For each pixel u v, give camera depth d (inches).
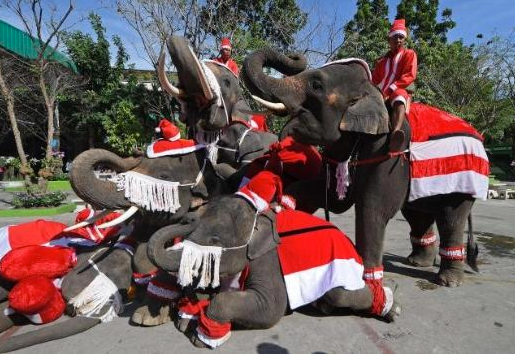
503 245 268.2
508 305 157.0
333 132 146.2
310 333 129.8
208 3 645.3
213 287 120.7
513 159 1166.3
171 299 134.0
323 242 135.3
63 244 148.7
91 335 127.7
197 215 121.0
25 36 657.6
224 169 157.5
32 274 131.7
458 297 164.7
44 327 129.7
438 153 159.5
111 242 152.1
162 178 136.9
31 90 665.6
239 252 122.0
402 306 154.6
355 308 136.9
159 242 110.8
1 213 394.6
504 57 911.0
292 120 149.7
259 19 733.3
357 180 158.4
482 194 162.7
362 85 148.9
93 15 828.6
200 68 133.7
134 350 118.0
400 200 157.9
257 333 128.7
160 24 611.5
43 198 439.2
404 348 122.3
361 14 805.2
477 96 887.1
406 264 213.5
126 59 855.7
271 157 144.7
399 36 177.8
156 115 752.3
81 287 135.7
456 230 174.1
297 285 130.6
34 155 921.5
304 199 164.7
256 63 145.2
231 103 158.9
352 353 118.7
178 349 118.7
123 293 146.5
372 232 155.9
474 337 130.1
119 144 716.0
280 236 135.5
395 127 148.5
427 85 829.2
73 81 749.9
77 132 868.6
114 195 128.5
